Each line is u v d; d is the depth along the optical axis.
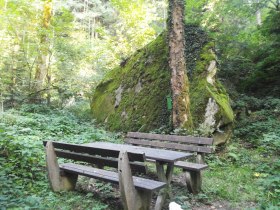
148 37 14.80
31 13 12.80
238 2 12.31
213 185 4.82
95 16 25.53
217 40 12.36
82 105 12.85
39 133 7.28
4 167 4.84
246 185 4.78
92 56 14.89
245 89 12.52
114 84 10.70
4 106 11.91
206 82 7.83
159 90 8.55
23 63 12.77
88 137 7.37
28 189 4.36
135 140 6.02
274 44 11.92
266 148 6.75
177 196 4.30
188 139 5.20
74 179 4.57
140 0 14.78
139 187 3.46
